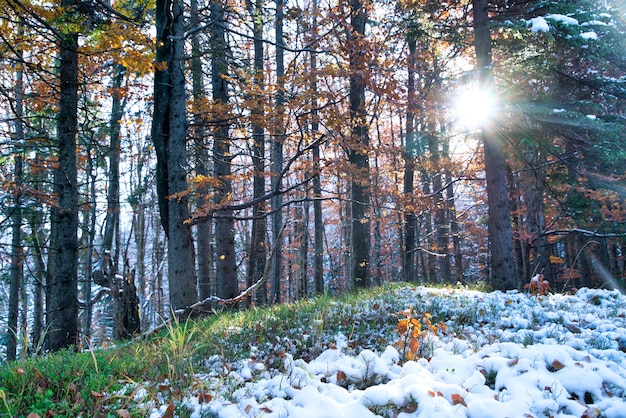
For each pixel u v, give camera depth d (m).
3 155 9.59
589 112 12.78
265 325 6.44
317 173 9.84
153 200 22.55
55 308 9.41
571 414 3.44
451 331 5.64
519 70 11.73
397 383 3.71
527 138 11.59
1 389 3.55
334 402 3.44
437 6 13.05
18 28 8.66
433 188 21.19
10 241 17.80
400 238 22.20
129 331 10.35
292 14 10.30
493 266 10.99
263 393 3.84
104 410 3.57
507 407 3.40
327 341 5.47
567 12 10.86
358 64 8.23
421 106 11.70
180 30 9.60
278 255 15.70
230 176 9.88
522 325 5.81
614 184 13.22
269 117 9.11
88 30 7.41
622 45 11.52
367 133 13.26
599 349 4.73
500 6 11.65
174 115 9.50
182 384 4.10
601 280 19.09
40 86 10.27
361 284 12.78
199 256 14.20
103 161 16.61
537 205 15.84
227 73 12.02
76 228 9.88
